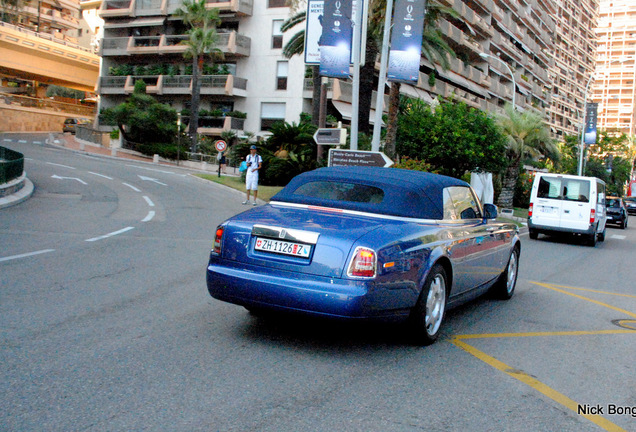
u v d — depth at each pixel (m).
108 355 4.43
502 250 7.23
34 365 4.12
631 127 145.00
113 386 3.81
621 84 146.38
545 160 52.72
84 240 10.27
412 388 4.11
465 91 56.00
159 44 48.34
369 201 5.31
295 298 4.50
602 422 3.72
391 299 4.63
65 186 20.05
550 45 86.25
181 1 47.62
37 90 67.38
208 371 4.20
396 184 5.47
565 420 3.72
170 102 48.91
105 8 51.25
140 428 3.20
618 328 6.58
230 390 3.85
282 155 27.36
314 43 17.06
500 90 63.81
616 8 147.38
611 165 65.12
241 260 4.83
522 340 5.73
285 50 33.09
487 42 59.47
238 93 44.12
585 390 4.34
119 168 30.88
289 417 3.46
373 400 3.83
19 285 6.64
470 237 5.95
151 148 44.56
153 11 49.22
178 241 10.90
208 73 45.47
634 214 51.91
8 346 4.50
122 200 17.64
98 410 3.42
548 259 13.77
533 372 4.70
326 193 5.50
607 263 13.79
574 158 59.66
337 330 5.54
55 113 62.84
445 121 22.41
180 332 5.17
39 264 7.95
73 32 73.31
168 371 4.15
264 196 21.78
